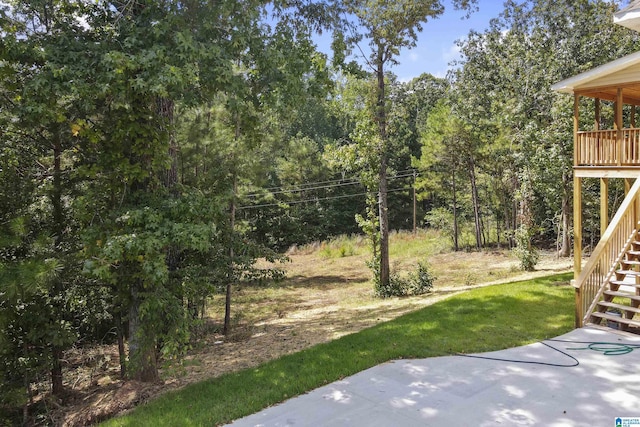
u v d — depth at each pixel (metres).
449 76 22.86
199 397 6.02
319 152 34.41
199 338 10.80
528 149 16.02
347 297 16.22
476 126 21.91
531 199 17.70
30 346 7.93
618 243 8.48
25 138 7.70
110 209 7.01
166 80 5.75
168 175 8.15
